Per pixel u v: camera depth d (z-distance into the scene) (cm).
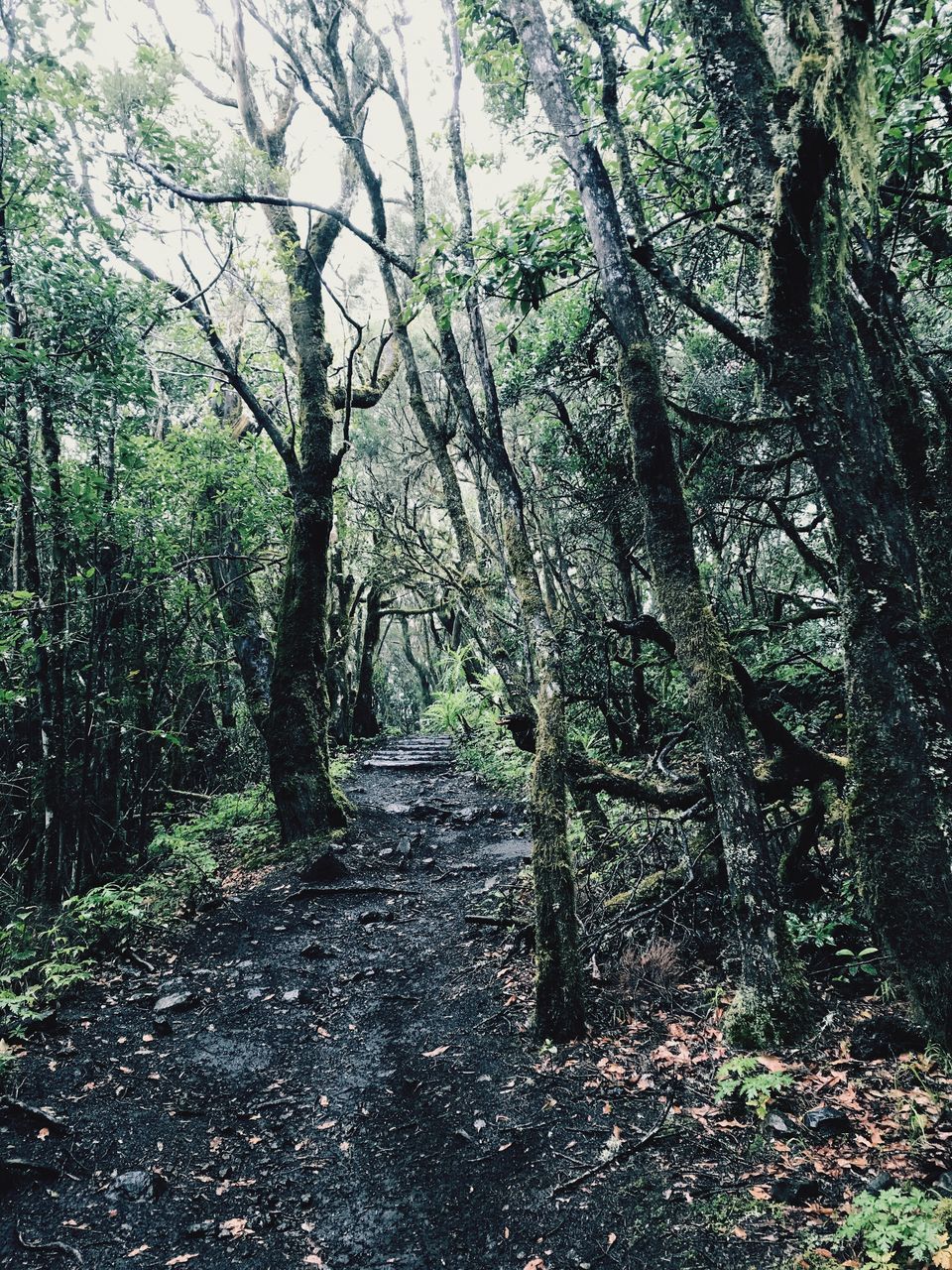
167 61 754
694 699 422
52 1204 322
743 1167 310
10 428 662
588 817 683
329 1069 429
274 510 1045
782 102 307
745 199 336
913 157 448
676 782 537
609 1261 275
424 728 2189
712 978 456
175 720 1065
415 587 1709
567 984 432
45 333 627
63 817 734
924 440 443
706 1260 268
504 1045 430
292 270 974
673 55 515
